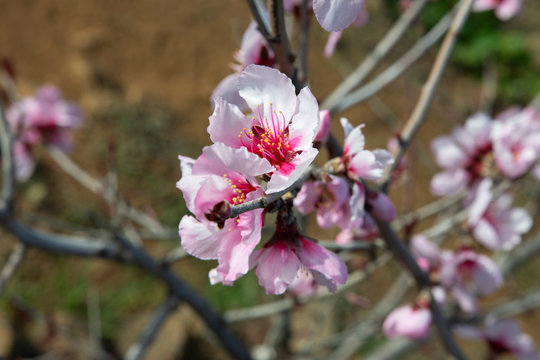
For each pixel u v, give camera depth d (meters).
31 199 1.15
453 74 1.72
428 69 1.61
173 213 1.24
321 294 0.56
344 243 0.46
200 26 1.47
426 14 1.59
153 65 1.39
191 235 0.34
